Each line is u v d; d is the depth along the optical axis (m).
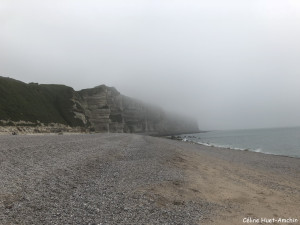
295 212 14.21
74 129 129.25
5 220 9.04
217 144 116.94
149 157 30.47
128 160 27.44
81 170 18.94
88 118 164.62
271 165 37.56
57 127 114.06
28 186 13.23
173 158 31.38
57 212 10.48
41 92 144.00
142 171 21.00
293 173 31.08
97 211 11.17
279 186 21.44
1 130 78.00
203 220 11.85
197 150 54.03
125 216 11.07
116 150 35.94
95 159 24.72
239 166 33.09
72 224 9.55
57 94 154.00
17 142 34.94
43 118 112.56
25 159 20.52
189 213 12.50
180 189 16.34
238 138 173.75
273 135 187.38
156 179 18.31
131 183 16.73
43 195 12.24
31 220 9.41
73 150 30.00
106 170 20.33
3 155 21.06
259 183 21.80
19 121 93.75
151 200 13.57
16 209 10.14
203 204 14.12
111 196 13.48
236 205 14.57
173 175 20.25
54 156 23.75
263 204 15.20
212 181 19.86
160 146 50.38
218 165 31.25
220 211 13.30
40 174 16.00
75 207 11.31
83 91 184.62
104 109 182.88
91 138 60.25
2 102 97.12
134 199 13.42
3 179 13.81
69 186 14.44
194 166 27.08
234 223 11.94
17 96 111.56
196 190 16.55
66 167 19.05
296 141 118.81
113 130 199.50
